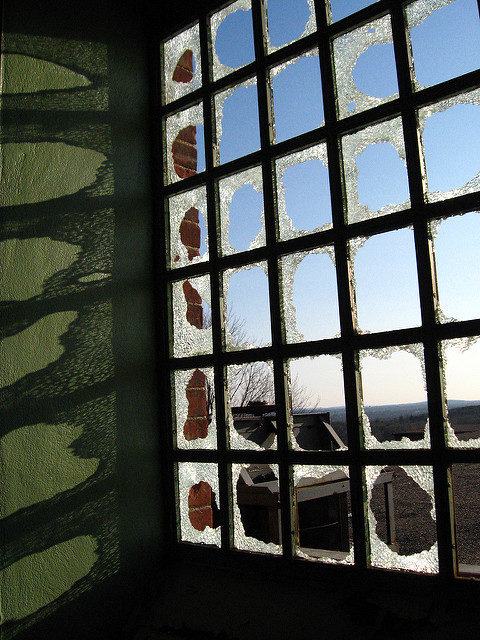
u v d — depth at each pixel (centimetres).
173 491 156
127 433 151
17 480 125
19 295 132
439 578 104
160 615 136
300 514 370
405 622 103
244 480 319
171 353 164
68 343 141
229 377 150
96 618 135
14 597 120
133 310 160
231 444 146
